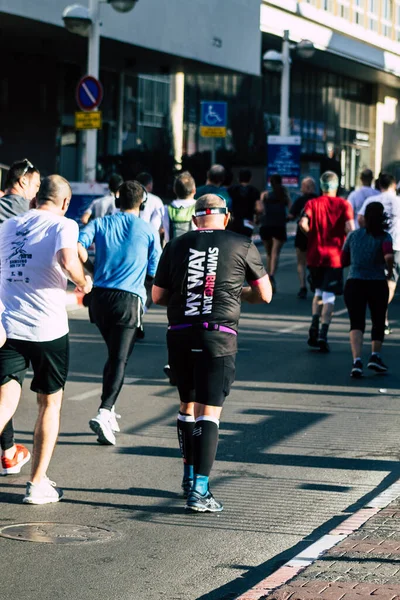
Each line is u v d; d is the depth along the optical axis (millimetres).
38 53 44875
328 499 9977
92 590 7477
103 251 12383
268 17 59625
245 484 10477
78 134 48094
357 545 8016
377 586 6992
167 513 9484
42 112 46125
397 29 84062
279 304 25844
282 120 50344
